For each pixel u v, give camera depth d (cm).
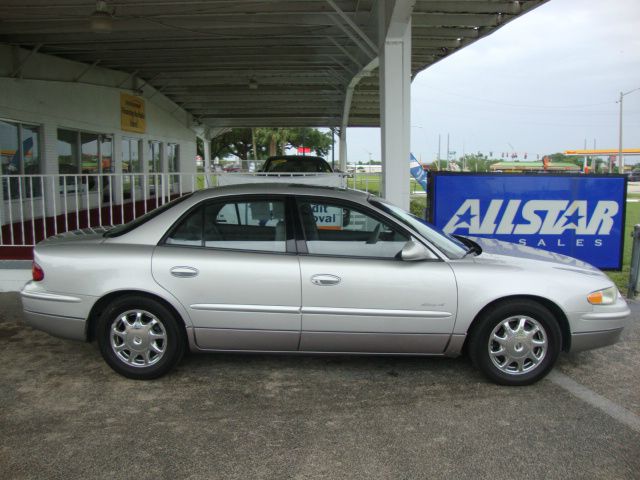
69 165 1433
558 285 433
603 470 323
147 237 443
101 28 855
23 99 1201
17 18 1012
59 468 318
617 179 787
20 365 476
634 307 681
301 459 331
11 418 380
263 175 908
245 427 370
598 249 801
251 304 429
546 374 439
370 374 464
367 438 357
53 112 1323
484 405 407
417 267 431
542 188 792
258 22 1120
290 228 440
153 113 1991
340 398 417
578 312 434
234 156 5969
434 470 321
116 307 434
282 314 428
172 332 435
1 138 1138
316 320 428
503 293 427
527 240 801
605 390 437
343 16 949
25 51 1214
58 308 440
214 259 430
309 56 1460
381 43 883
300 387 437
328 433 363
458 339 434
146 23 1103
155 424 373
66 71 1391
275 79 1817
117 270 430
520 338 434
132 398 413
